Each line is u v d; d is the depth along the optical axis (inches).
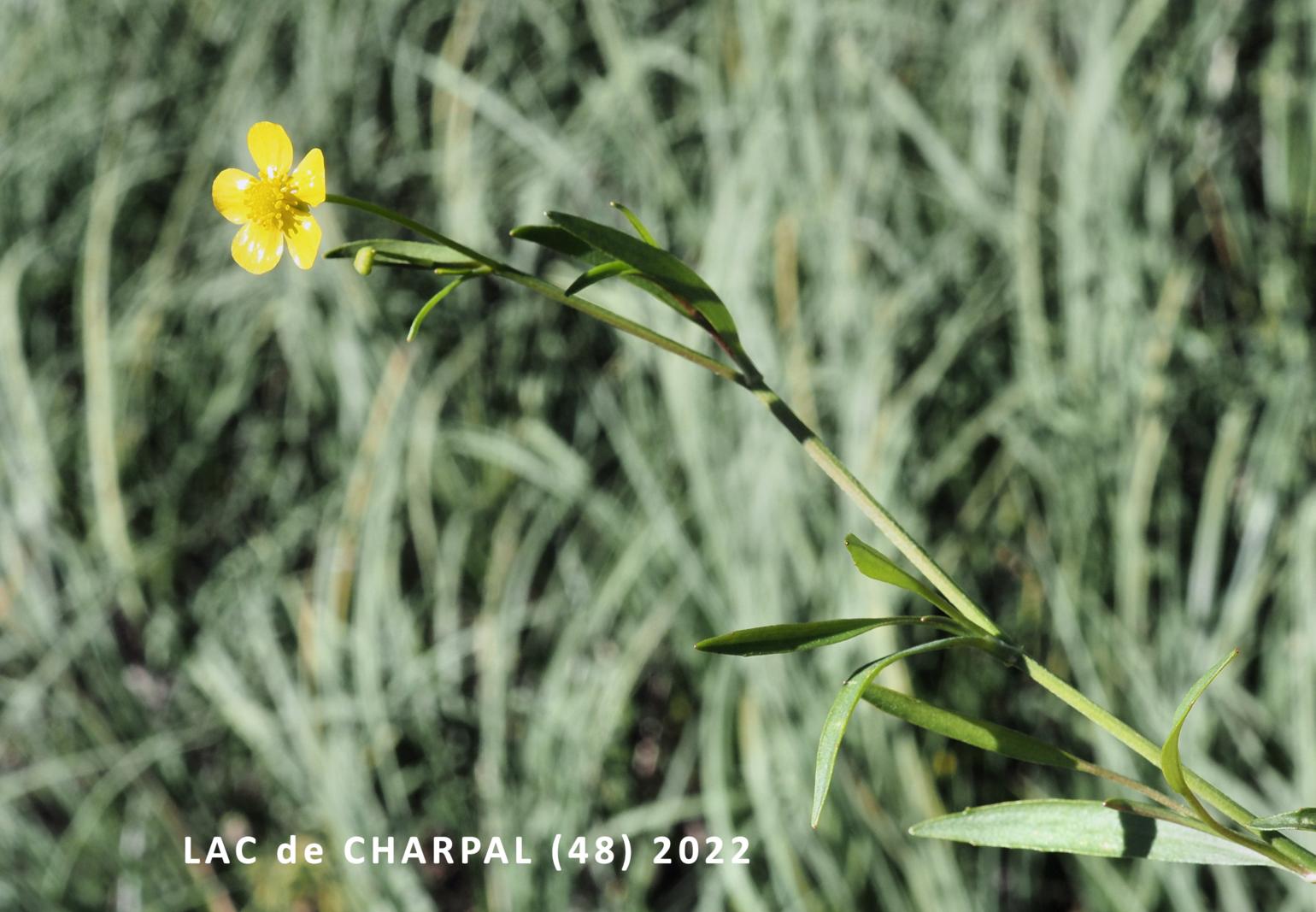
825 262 24.8
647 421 25.4
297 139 30.3
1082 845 9.9
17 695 26.1
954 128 27.3
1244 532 22.8
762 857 22.3
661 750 25.3
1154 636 22.6
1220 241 25.7
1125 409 23.3
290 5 32.1
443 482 26.7
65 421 29.7
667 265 9.6
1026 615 23.2
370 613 24.9
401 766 25.5
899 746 21.6
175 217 30.5
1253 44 26.5
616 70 28.7
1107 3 25.6
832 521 22.8
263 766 25.5
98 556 27.6
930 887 20.9
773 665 22.2
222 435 29.3
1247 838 9.5
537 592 26.5
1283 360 23.6
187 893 24.9
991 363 24.8
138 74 33.1
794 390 23.7
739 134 27.3
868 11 27.7
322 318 27.9
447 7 31.9
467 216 27.7
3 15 36.6
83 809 25.1
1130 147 25.0
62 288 31.7
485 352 27.5
